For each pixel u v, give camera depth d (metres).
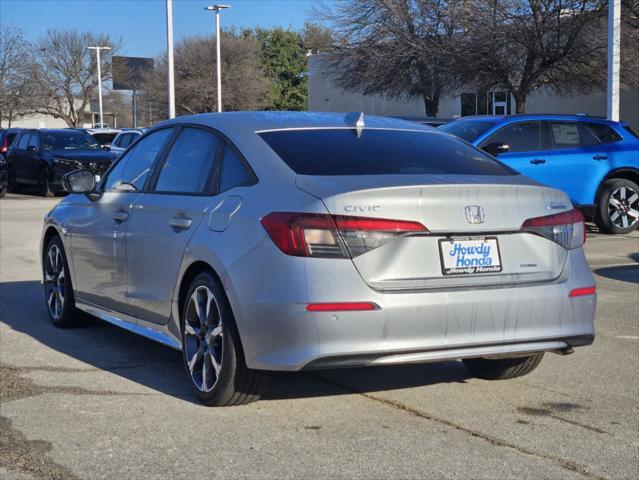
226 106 59.38
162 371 5.93
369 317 4.39
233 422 4.83
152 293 5.62
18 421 4.86
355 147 5.24
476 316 4.59
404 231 4.48
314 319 4.36
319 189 4.56
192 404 5.15
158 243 5.52
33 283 9.55
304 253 4.41
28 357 6.31
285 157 4.99
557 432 4.73
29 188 25.06
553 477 4.10
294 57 69.88
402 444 4.50
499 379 5.75
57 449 4.43
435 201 4.56
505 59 27.36
